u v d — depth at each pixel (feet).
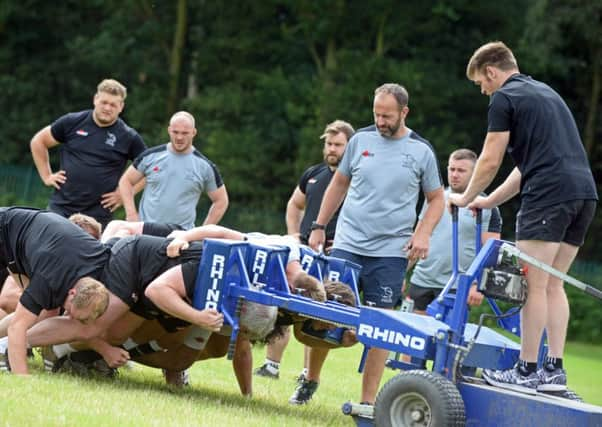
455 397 47.67
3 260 59.93
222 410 54.49
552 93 54.39
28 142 275.18
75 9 289.12
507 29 262.67
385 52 265.54
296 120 257.96
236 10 278.05
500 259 51.96
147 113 268.62
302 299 55.06
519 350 59.52
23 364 56.65
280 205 260.01
